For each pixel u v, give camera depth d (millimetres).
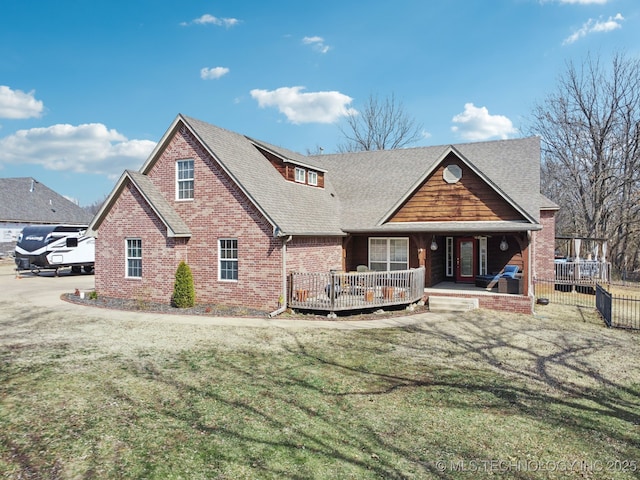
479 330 13438
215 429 6441
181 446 5906
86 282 25453
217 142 17812
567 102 34750
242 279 16500
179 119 17562
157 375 8797
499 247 20109
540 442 6250
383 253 20750
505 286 17438
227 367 9391
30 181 46188
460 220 18312
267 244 16016
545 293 21703
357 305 15375
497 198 17688
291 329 13234
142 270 17891
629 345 11891
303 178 20953
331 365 9703
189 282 16672
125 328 13156
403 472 5375
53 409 7035
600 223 34562
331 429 6539
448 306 16453
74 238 28391
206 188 17172
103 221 18688
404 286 16562
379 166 24188
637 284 27578
